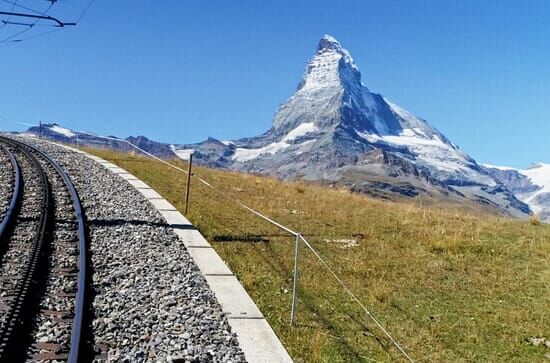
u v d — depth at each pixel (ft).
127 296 29.63
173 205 56.34
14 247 36.04
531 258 42.78
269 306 31.30
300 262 39.96
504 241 47.65
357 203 67.31
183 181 75.10
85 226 43.06
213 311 29.12
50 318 25.70
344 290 34.83
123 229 43.52
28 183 59.31
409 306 32.86
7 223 40.60
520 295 35.04
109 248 38.04
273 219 53.67
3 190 54.85
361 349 27.14
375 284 35.81
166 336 25.26
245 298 31.50
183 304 29.45
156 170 84.53
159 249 39.14
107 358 22.63
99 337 24.39
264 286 34.42
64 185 60.08
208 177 82.64
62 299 28.17
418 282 36.94
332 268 38.99
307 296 33.32
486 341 28.73
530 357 27.17
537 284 37.04
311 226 51.80
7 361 21.43
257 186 77.97
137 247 38.93
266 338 26.61
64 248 37.01
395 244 45.93
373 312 31.73
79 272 31.35
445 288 35.99
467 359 26.81
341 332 28.89
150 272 33.96
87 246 37.70
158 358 23.12
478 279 37.76
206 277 34.65
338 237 47.93
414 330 29.71
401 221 55.42
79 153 97.66
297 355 25.81
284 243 44.96
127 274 33.12
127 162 91.25
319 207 61.72
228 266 37.40
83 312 26.07
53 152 91.76
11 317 24.77
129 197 57.77
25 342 23.29
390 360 26.21
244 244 43.57
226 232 46.75
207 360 23.56
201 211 54.39
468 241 46.47
